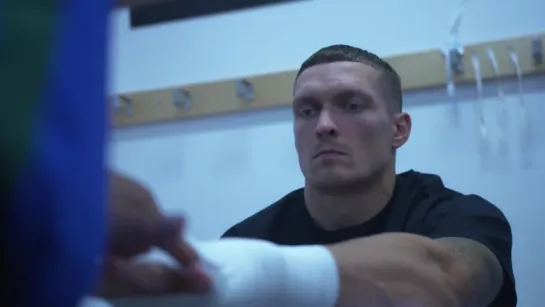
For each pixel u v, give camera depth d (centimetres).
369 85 104
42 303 16
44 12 17
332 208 106
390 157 107
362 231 106
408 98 149
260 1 167
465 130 144
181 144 169
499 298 84
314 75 105
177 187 168
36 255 16
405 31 153
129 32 179
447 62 145
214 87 165
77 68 17
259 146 161
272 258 39
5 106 16
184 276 34
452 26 149
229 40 169
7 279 16
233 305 36
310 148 104
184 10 174
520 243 137
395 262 48
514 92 142
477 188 142
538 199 138
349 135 102
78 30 17
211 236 162
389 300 45
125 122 173
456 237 80
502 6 146
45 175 16
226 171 163
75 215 17
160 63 175
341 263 44
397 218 103
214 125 166
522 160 140
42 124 16
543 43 140
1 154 15
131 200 30
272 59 164
